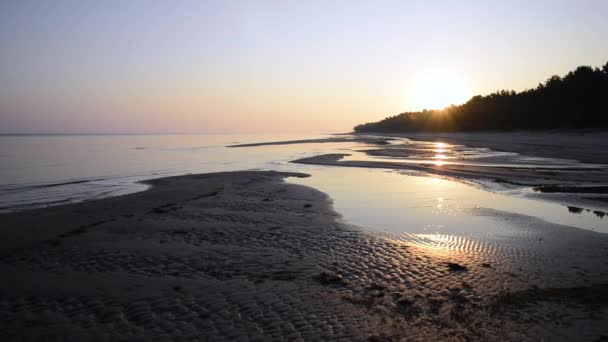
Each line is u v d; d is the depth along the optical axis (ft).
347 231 33.42
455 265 24.68
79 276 24.17
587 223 36.83
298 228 34.63
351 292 21.03
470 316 18.29
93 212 42.70
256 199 48.80
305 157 130.00
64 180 75.41
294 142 268.00
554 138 184.44
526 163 88.99
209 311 19.13
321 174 77.00
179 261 26.50
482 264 25.05
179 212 41.78
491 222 37.29
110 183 70.54
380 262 25.62
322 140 294.25
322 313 18.70
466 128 336.70
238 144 253.03
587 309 18.80
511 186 58.23
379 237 31.45
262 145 230.48
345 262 25.73
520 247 28.86
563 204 45.34
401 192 55.36
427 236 32.48
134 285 22.53
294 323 17.79
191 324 17.94
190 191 55.52
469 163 92.48
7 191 62.03
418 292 20.92
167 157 138.62
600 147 124.98
